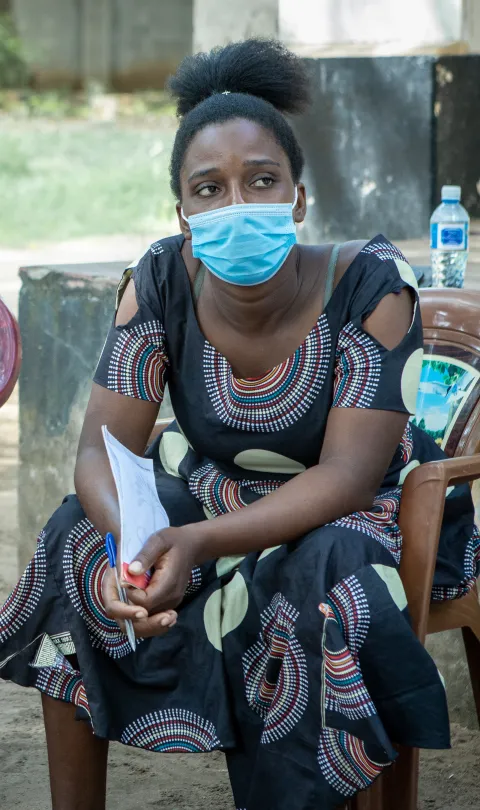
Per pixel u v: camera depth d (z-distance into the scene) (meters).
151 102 22.69
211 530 2.29
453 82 6.87
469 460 2.50
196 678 2.38
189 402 2.59
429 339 3.08
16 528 5.34
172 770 3.17
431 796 2.98
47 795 2.99
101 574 2.41
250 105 2.43
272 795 2.25
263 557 2.38
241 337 2.51
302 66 2.66
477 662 2.89
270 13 8.10
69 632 2.42
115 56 26.17
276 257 2.38
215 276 2.45
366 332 2.44
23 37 26.02
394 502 2.51
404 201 7.00
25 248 12.00
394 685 2.22
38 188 15.26
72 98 23.92
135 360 2.61
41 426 4.53
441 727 2.23
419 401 3.06
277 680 2.29
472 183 7.09
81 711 2.41
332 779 2.19
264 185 2.40
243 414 2.51
